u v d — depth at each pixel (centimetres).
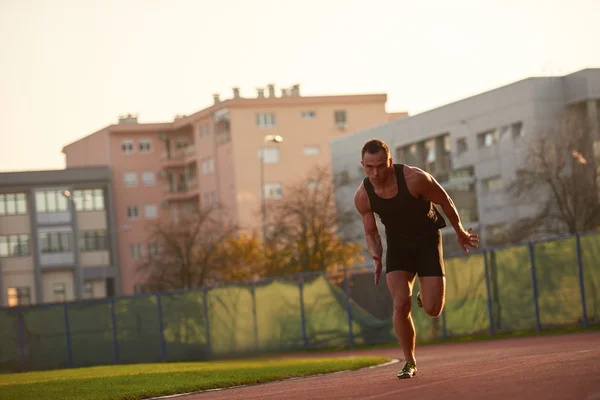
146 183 11600
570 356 1168
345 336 3678
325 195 7938
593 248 3023
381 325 3609
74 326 3953
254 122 10762
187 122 11450
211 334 3825
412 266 1075
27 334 3984
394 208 1043
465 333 3400
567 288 3097
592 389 793
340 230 7294
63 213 10538
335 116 10956
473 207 7725
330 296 3716
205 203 11262
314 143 10888
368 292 3778
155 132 11662
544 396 780
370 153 1022
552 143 6197
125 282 11269
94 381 1848
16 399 1497
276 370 1942
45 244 10469
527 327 3209
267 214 10269
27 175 10456
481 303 3350
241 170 10694
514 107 7312
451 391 872
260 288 3809
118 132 11581
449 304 3453
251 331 3806
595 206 5969
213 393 1384
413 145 8425
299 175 10812
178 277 8481
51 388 1717
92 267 10681
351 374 1605
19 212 10444
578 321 3066
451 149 7969
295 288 3769
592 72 7006
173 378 1809
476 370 1107
